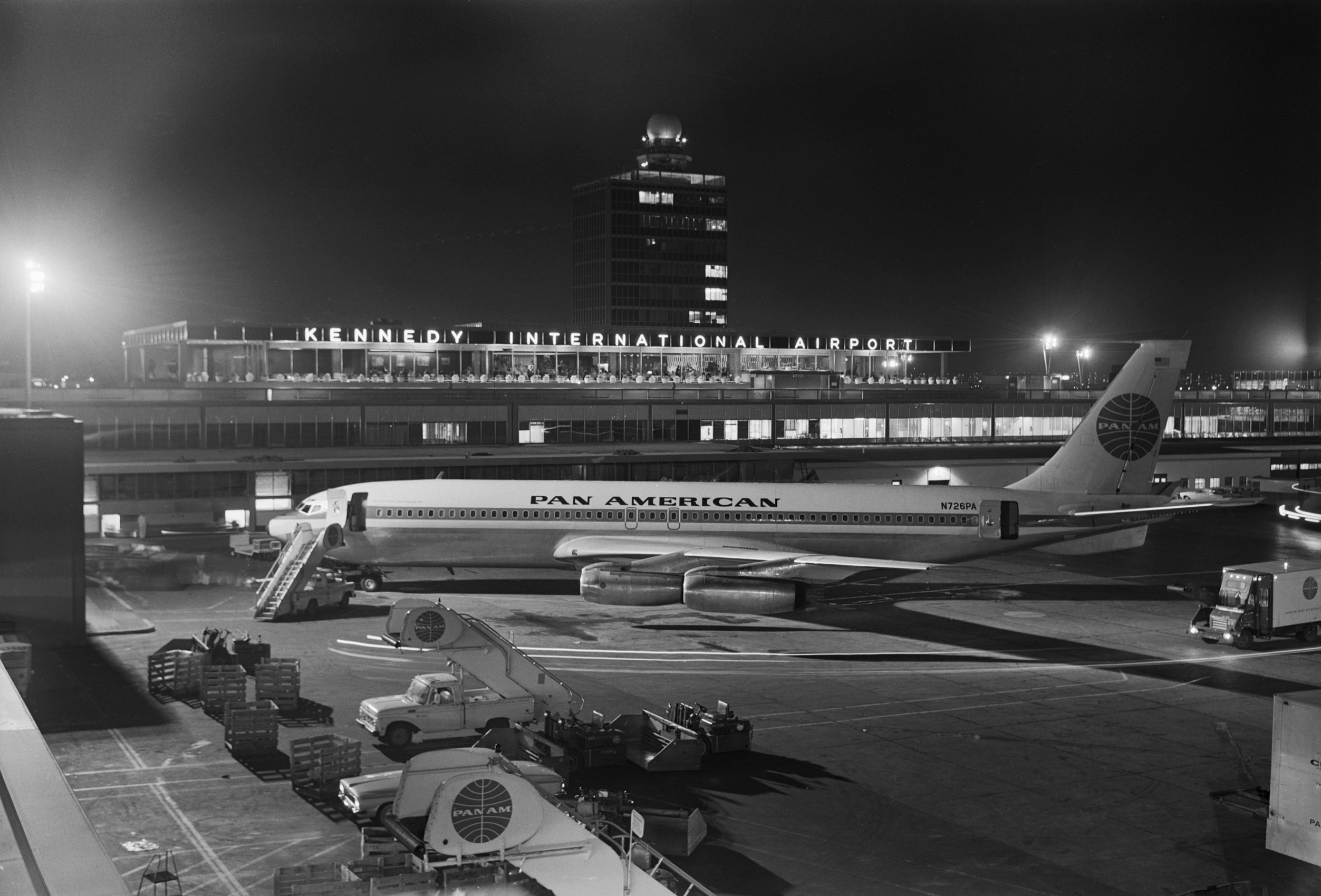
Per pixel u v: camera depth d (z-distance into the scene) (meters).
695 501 60.12
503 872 18.44
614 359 155.00
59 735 34.41
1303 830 26.47
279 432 96.19
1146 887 24.92
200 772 31.05
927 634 52.62
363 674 42.56
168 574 65.62
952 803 30.02
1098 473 61.50
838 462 99.31
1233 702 40.84
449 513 59.44
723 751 33.59
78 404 88.56
